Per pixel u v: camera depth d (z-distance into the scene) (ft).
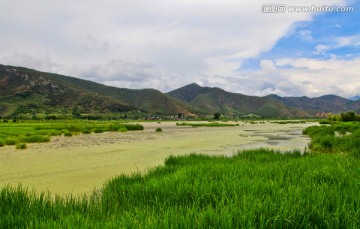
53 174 45.73
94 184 38.60
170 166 39.78
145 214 15.88
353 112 314.96
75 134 148.46
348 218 13.42
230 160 45.57
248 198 17.13
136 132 174.19
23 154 69.67
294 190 18.79
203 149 79.61
